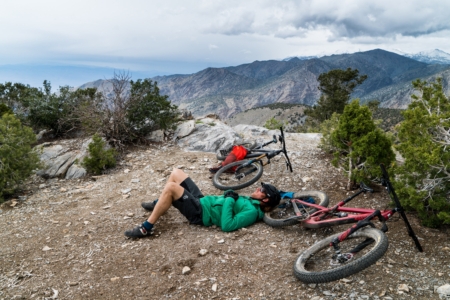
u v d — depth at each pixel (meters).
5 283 3.89
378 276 3.64
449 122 4.93
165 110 10.52
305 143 10.50
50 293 3.67
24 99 11.64
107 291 3.67
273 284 3.68
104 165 8.22
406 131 5.04
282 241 4.70
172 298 3.50
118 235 5.01
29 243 4.88
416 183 4.84
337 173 7.37
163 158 9.09
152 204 5.81
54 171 8.37
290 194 5.75
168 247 4.57
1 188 6.78
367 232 3.87
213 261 4.17
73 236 5.04
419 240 4.38
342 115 6.13
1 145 7.10
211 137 10.34
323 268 3.93
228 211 5.04
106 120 9.67
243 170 7.48
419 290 3.36
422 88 5.73
